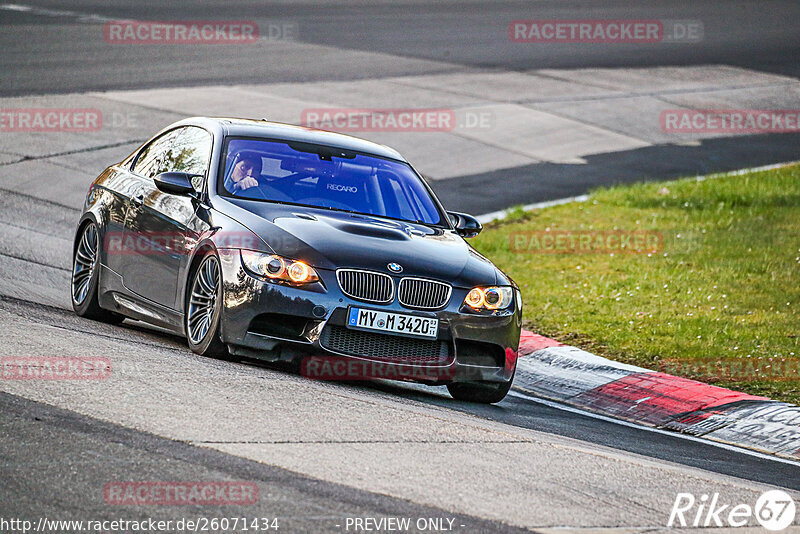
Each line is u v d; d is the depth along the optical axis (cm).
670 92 9425
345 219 2744
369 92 8262
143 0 12181
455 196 6025
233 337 2511
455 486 1781
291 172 2891
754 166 7356
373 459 1867
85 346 2433
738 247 5072
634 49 11344
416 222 2920
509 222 5581
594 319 3884
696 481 2070
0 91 6969
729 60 11088
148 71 8144
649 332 3712
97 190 3247
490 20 12619
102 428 1836
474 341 2634
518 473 1917
